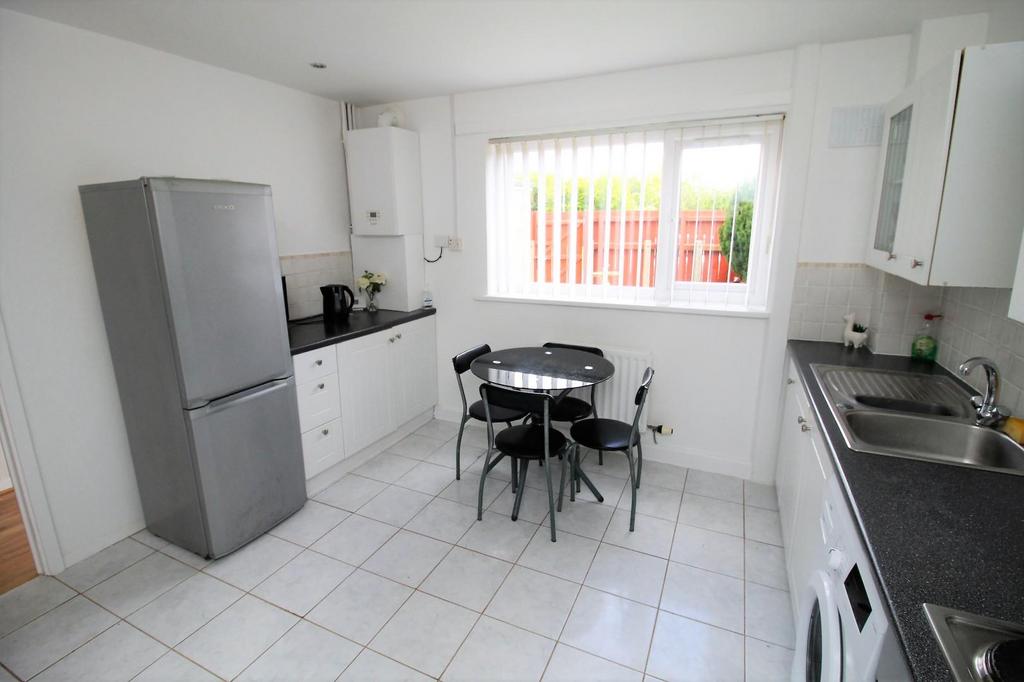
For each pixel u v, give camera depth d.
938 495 1.20
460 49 2.49
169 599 2.07
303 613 2.00
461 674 1.72
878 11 2.07
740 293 2.89
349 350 2.97
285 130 3.16
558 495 2.84
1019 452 1.48
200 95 2.67
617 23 2.19
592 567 2.25
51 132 2.11
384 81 3.03
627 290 3.16
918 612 0.83
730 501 2.77
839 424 1.58
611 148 3.00
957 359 2.14
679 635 1.88
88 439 2.29
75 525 2.27
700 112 2.74
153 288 2.03
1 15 1.94
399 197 3.41
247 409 2.34
